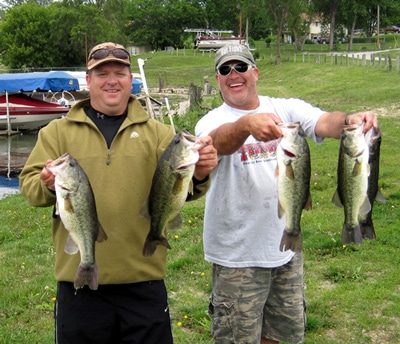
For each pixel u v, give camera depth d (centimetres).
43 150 159
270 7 2319
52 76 1166
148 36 4016
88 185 144
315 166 546
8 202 543
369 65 1609
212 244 182
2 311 274
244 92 179
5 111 1135
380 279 283
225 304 180
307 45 3491
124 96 162
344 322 245
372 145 157
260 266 177
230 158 174
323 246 330
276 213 176
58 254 161
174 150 144
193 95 1037
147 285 162
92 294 159
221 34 3778
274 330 190
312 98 1238
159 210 149
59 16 2895
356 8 2902
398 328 238
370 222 160
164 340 164
